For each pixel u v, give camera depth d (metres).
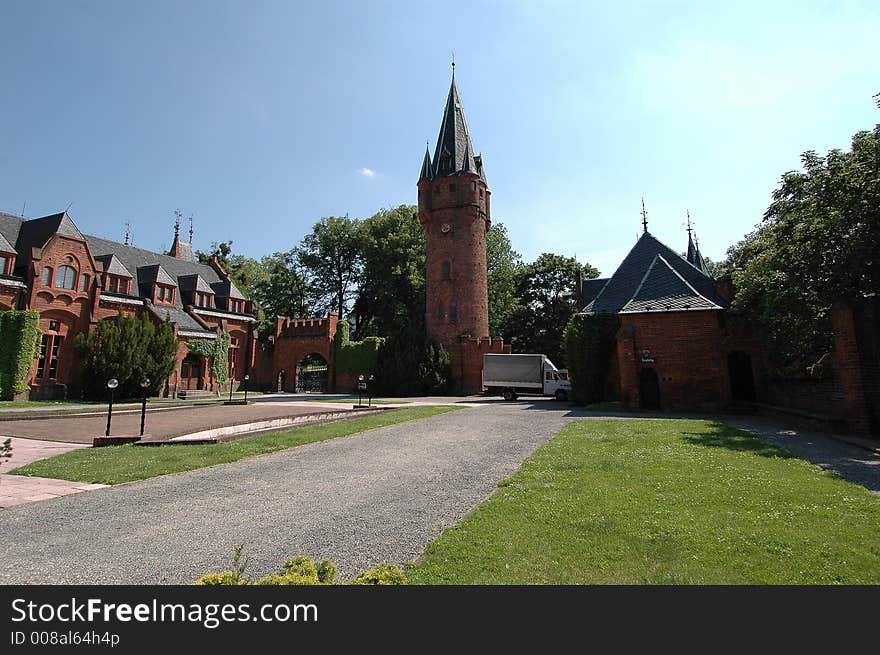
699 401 22.88
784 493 7.01
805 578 4.24
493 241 59.59
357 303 62.28
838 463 9.73
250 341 50.47
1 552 5.35
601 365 27.69
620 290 29.52
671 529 5.46
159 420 20.16
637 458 9.84
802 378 18.61
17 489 8.24
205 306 47.09
